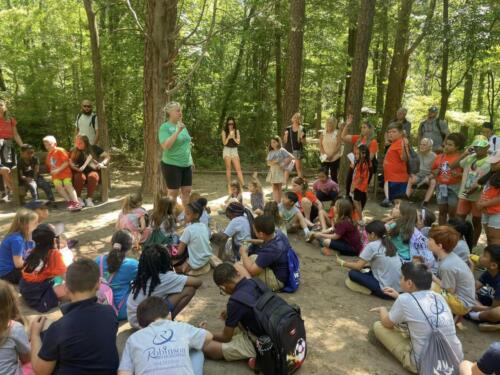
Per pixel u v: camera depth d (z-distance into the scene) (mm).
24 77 11508
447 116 14938
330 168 8203
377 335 3455
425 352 2900
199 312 3977
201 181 10414
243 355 3152
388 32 13727
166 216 5098
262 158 13641
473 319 3941
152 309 2713
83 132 8336
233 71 14539
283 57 14391
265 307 3006
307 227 6184
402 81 13273
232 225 4898
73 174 7355
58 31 11773
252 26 11867
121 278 3748
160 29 5566
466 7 10734
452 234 3709
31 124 11727
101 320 2488
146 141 8172
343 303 4258
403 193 6332
